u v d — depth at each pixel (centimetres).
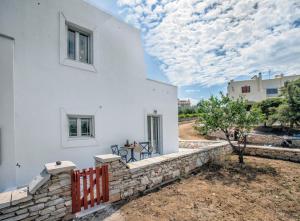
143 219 357
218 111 849
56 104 564
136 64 858
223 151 1000
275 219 376
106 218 358
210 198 471
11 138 445
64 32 594
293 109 1734
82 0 645
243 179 633
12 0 489
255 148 1012
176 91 1114
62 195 334
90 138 651
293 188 553
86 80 648
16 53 491
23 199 287
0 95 433
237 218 375
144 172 498
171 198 464
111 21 748
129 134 803
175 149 1081
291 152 887
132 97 827
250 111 841
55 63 568
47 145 537
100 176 397
